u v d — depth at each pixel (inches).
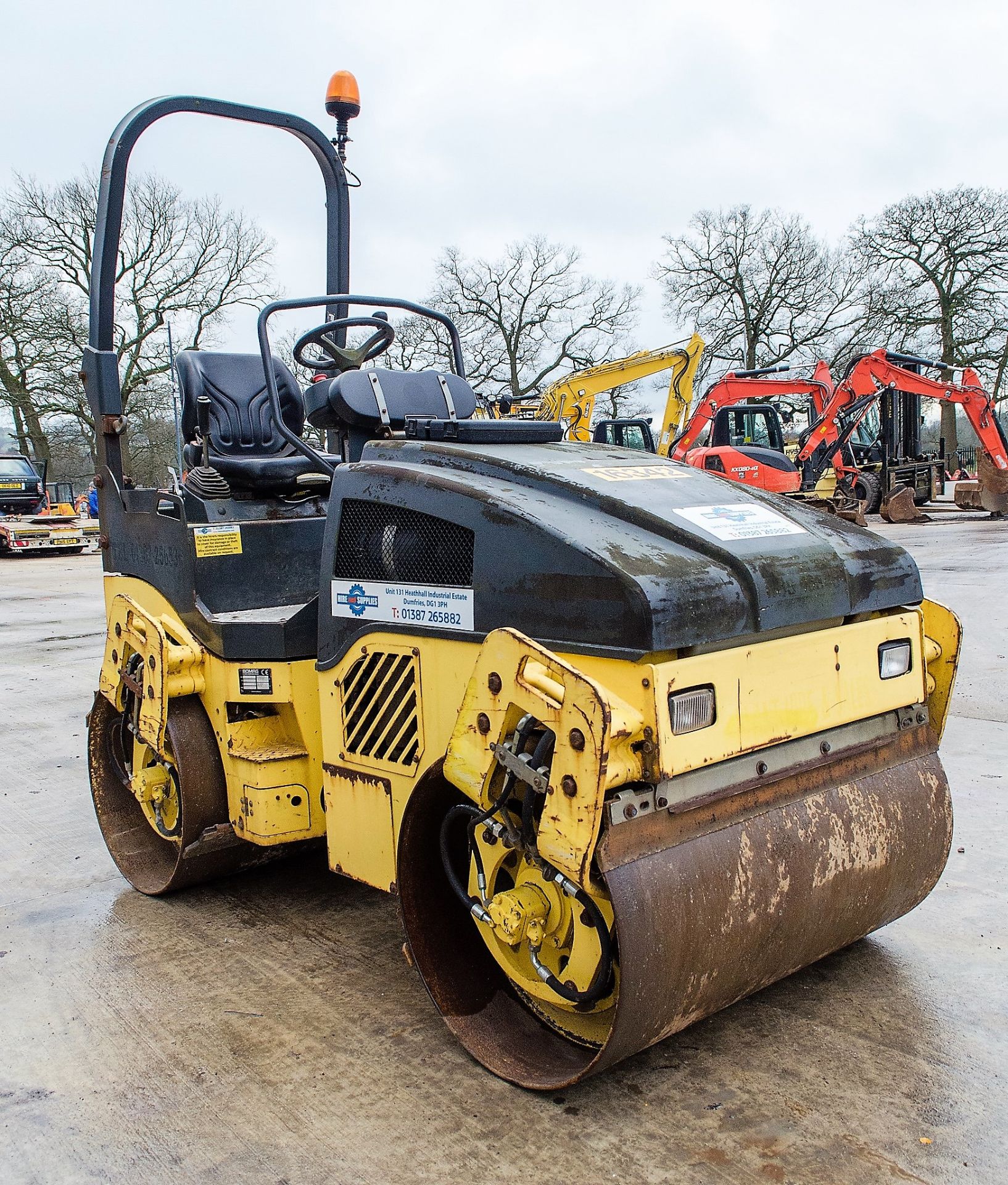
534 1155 88.7
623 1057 91.0
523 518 94.3
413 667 104.5
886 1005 112.0
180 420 172.4
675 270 1307.8
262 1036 109.7
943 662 115.7
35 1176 88.4
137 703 147.0
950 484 1147.3
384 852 110.2
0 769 217.0
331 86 167.8
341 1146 90.8
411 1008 115.0
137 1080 102.2
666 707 85.1
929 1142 88.9
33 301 1117.7
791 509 112.9
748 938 93.1
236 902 146.2
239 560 137.7
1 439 1037.2
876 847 104.7
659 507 99.8
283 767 127.4
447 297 1289.4
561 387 697.0
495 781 91.8
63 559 823.7
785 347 1275.8
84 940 135.0
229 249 1151.0
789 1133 90.5
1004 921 130.7
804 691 97.8
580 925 92.6
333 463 151.0
